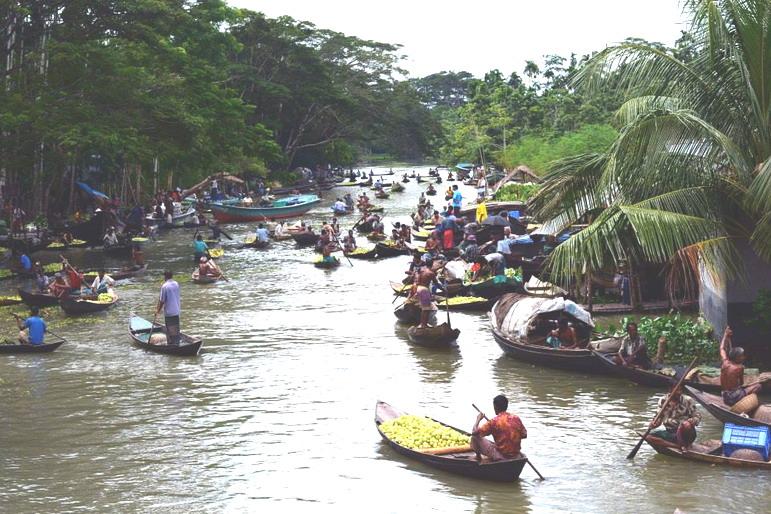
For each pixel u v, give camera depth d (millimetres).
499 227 42156
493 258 31094
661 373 19547
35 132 41406
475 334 25891
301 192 87625
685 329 21531
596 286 28812
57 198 54625
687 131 18109
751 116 19344
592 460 15508
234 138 56188
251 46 86062
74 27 44031
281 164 93125
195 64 54938
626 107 19969
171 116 45312
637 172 18672
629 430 17062
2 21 43562
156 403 19609
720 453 15414
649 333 21688
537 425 17516
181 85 49375
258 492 14539
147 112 44812
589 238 18719
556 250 19109
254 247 47438
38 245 45719
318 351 24188
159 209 58688
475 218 50625
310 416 18516
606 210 19203
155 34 45000
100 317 29281
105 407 19375
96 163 57250
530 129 86062
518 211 48688
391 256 43281
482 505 13711
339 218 63094
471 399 19438
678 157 18516
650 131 17984
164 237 53219
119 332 26938
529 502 13781
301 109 90812
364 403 19344
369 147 169500
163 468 15711
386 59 99688
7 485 15000
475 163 99750
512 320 23375
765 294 20062
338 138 100062
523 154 75188
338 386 20703
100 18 44219
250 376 21734
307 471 15406
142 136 44281
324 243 42031
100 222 48312
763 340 20484
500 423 14617
